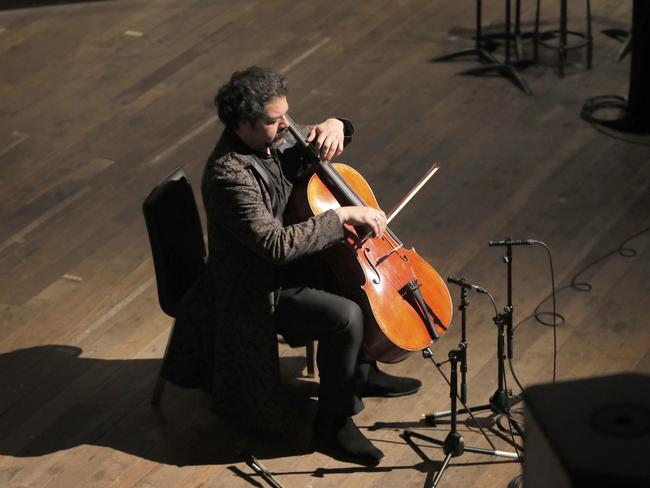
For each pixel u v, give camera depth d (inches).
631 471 41.6
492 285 247.3
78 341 238.8
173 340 205.2
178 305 203.3
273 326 189.5
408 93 343.0
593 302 239.0
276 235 176.6
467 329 231.9
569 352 222.8
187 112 342.6
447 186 291.0
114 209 293.7
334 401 191.6
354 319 184.4
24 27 410.9
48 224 288.4
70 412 215.2
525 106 330.0
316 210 187.5
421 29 385.1
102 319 246.4
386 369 220.2
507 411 196.5
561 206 278.1
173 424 209.5
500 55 365.7
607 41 367.9
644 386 44.9
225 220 179.8
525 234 267.0
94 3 426.0
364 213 181.0
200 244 214.4
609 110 324.8
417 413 207.3
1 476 196.5
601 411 43.8
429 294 194.9
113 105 350.3
